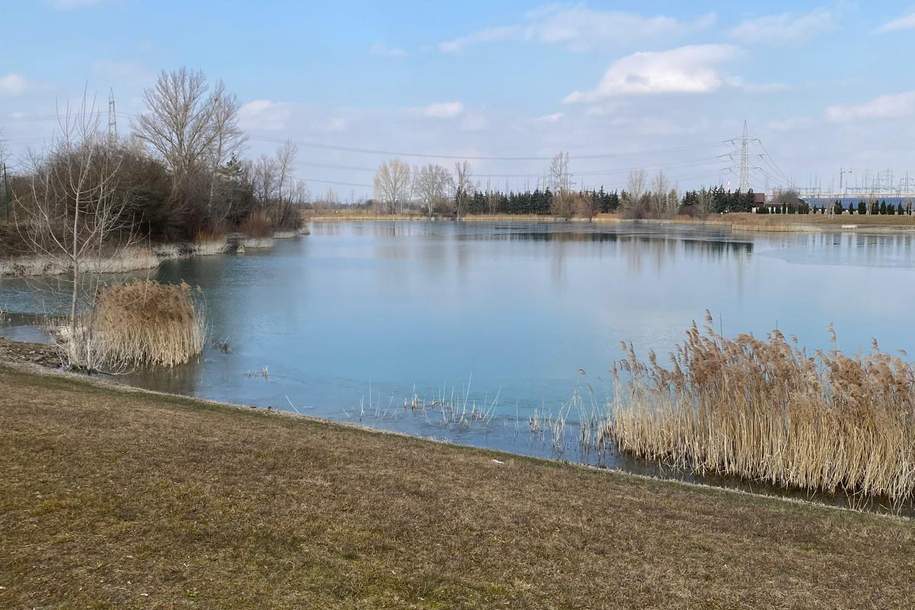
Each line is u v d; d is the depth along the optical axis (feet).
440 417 46.01
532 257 164.14
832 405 35.19
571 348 67.05
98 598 15.08
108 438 26.20
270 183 272.51
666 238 234.17
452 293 103.71
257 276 125.29
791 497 33.06
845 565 20.20
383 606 15.71
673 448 38.34
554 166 431.02
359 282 116.78
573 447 40.42
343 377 56.39
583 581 17.69
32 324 72.59
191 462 24.26
